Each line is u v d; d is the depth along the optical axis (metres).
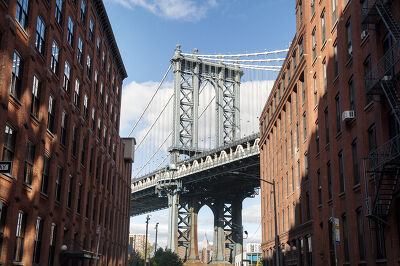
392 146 19.48
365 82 24.28
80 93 36.78
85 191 37.97
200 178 105.06
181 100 115.12
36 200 25.73
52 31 28.67
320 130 33.06
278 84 52.62
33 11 24.91
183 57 115.62
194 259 114.25
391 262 20.05
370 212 20.75
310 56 36.84
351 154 26.17
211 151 98.50
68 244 33.44
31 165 25.70
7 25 21.41
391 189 20.02
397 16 20.06
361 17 23.64
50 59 28.30
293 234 43.41
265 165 61.72
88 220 39.88
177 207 112.75
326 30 31.94
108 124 49.06
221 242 121.19
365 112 23.92
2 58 20.97
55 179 29.75
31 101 25.64
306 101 37.66
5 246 21.56
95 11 41.75
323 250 32.94
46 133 28.22
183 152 113.94
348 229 25.97
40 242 27.75
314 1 36.16
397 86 19.72
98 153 44.25
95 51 41.56
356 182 25.67
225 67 120.19
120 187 59.06
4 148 21.77
